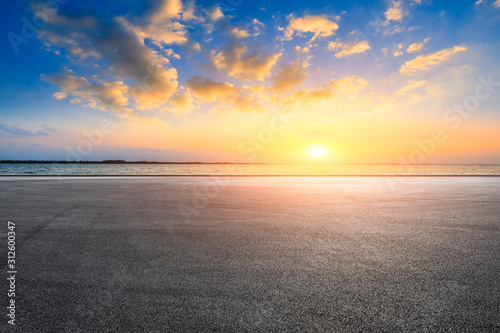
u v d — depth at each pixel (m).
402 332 1.55
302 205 5.81
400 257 2.73
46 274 2.30
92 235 3.50
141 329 1.56
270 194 7.65
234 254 2.81
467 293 1.99
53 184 10.41
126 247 3.03
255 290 2.03
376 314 1.72
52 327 1.58
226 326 1.59
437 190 8.73
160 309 1.77
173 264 2.53
